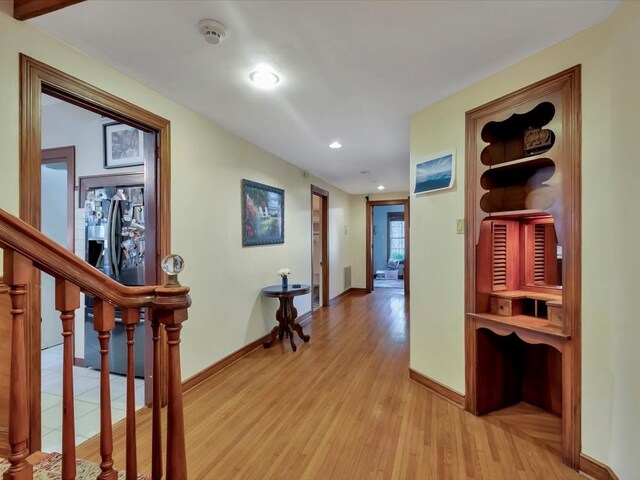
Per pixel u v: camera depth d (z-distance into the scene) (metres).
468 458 1.87
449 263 2.53
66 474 1.02
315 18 1.63
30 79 1.67
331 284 6.60
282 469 1.79
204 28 1.69
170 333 1.18
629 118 1.49
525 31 1.74
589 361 1.73
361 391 2.71
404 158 4.46
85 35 1.76
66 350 1.02
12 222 0.90
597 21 1.66
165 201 2.49
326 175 5.68
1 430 1.60
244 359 3.46
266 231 4.07
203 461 1.85
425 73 2.17
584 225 1.75
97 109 2.08
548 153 1.92
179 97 2.53
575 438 1.77
